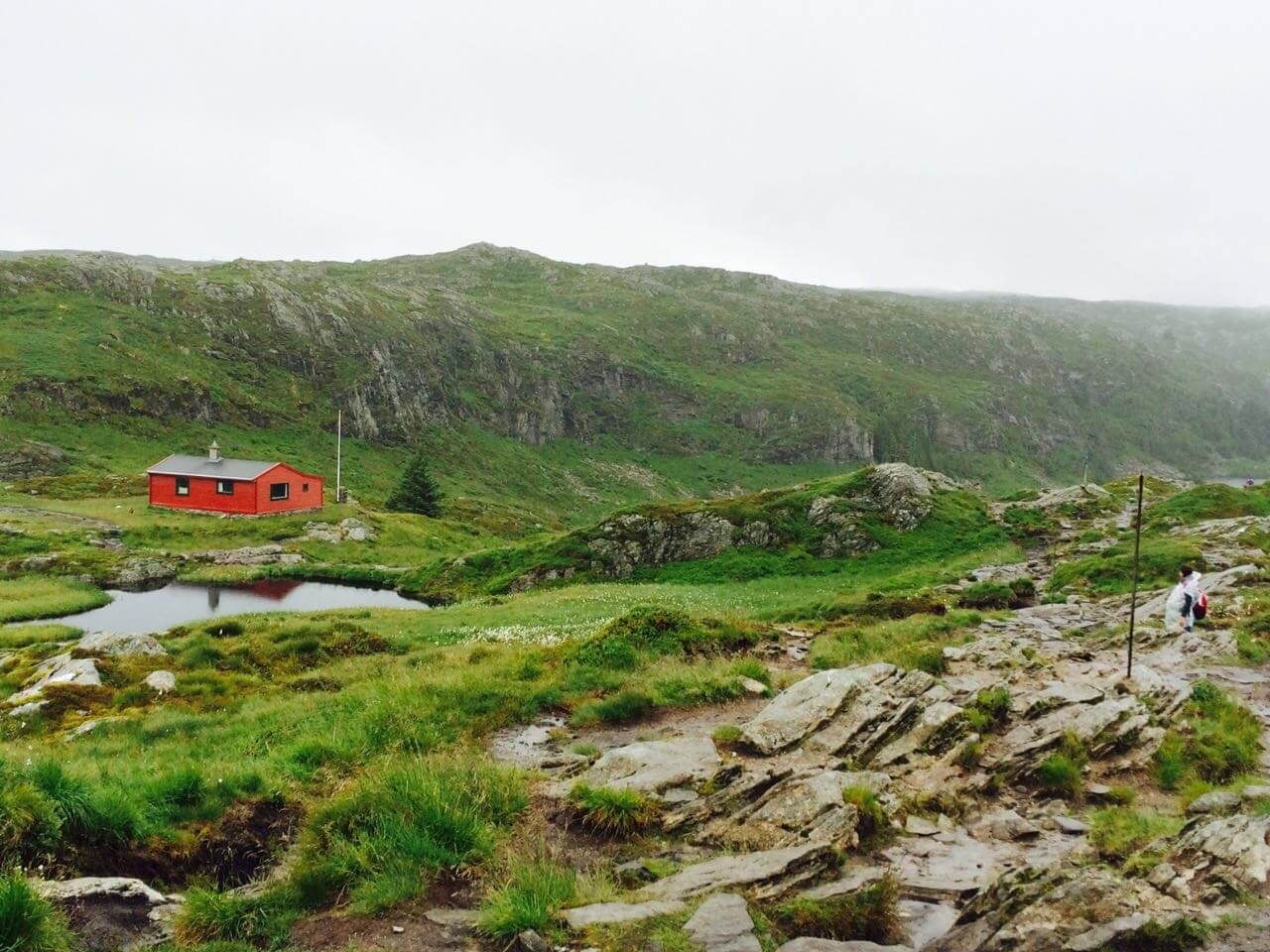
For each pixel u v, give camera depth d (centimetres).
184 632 3328
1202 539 4553
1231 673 2038
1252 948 827
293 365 17812
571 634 3139
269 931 980
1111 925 850
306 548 7388
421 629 3562
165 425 13212
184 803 1327
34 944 875
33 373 12456
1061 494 6444
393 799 1234
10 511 7825
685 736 1681
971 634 2717
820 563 5562
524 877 1040
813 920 927
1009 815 1241
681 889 1012
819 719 1548
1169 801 1309
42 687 2325
